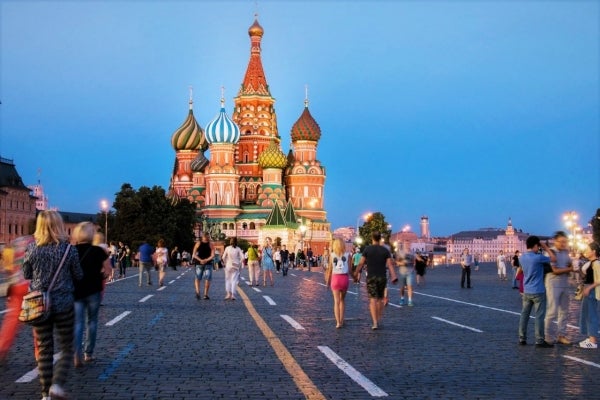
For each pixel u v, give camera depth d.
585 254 16.50
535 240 16.50
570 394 11.03
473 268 94.44
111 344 15.96
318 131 170.25
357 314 23.70
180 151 173.50
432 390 11.24
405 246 27.92
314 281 48.38
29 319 9.70
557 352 15.36
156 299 29.55
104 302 27.86
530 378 12.30
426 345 16.22
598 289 16.06
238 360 13.88
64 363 10.02
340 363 13.59
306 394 10.88
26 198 158.62
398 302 29.53
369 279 19.20
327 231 167.50
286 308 25.58
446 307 27.00
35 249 9.97
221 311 24.19
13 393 10.77
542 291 16.28
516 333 18.62
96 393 10.86
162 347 15.54
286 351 15.03
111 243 52.44
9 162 154.75
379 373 12.62
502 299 31.58
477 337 17.73
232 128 160.62
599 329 20.05
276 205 150.00
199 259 29.59
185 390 11.09
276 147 164.00
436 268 97.31
